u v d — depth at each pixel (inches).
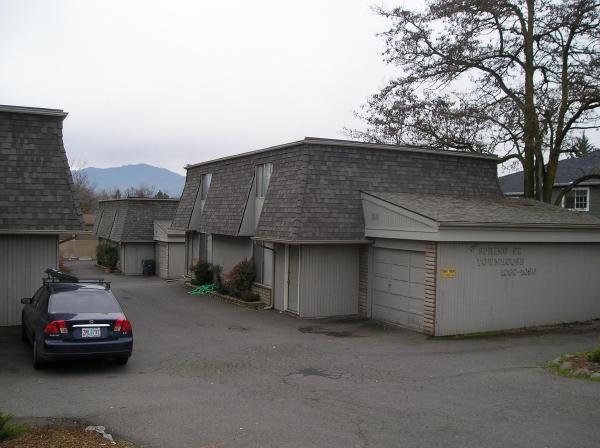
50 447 257.9
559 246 676.1
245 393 366.6
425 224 593.0
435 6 957.8
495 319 627.5
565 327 657.0
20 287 586.6
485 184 815.1
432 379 408.2
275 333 605.9
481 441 276.7
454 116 953.5
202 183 1046.4
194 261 1115.3
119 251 1675.7
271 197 741.3
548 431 290.7
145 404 337.7
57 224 555.8
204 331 610.5
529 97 906.1
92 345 409.7
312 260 703.7
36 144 579.5
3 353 475.8
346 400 350.6
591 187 1291.8
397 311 661.9
